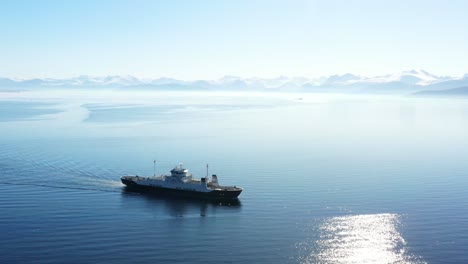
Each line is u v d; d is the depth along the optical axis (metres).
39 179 178.50
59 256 107.06
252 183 181.00
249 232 125.81
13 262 103.25
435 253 113.31
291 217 138.50
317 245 117.25
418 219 137.62
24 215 135.50
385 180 187.88
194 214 140.75
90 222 131.00
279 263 106.75
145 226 129.12
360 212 143.88
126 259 106.75
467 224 133.25
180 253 111.12
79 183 174.38
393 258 110.38
